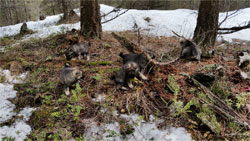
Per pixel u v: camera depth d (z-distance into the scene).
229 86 3.63
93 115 3.26
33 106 3.61
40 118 3.26
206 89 3.40
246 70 4.05
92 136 2.87
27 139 2.87
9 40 9.59
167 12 14.55
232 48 7.20
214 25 6.13
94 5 7.36
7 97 3.90
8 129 3.09
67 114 3.27
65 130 2.98
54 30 10.77
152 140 2.80
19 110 3.53
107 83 4.04
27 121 3.27
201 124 2.93
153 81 3.84
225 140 2.68
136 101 3.40
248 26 6.50
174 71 4.20
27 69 4.98
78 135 2.91
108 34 9.18
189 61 4.79
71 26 11.30
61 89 4.03
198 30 6.36
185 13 14.09
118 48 6.61
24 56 5.93
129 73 3.54
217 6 5.94
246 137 2.67
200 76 3.58
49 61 5.37
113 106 3.37
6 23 23.36
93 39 7.53
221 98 3.32
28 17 23.41
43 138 2.87
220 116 3.06
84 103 3.51
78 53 5.38
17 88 4.20
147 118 3.12
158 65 4.18
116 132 2.95
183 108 3.03
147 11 14.48
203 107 3.05
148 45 6.94
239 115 3.00
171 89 3.48
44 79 4.41
